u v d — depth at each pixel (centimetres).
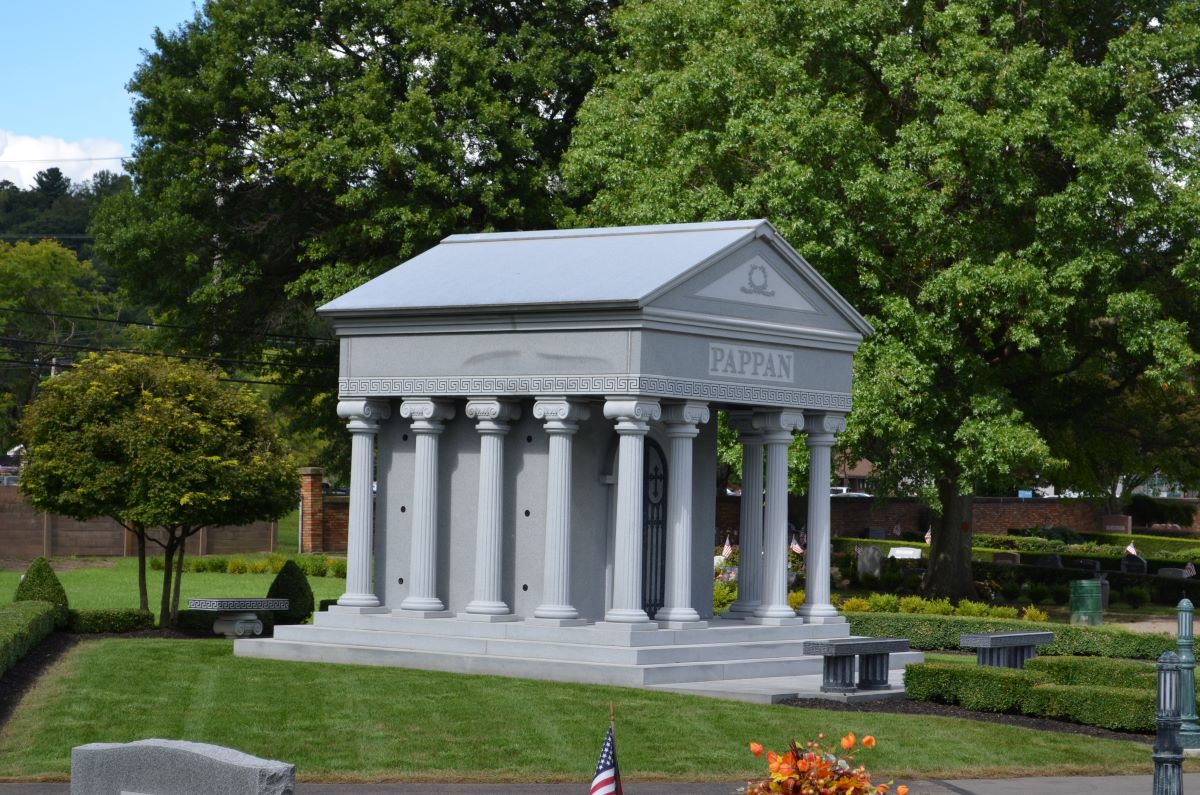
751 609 2661
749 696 2172
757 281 2528
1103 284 3675
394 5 4788
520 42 4928
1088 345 4088
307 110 4622
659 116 3878
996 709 2138
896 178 3597
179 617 3027
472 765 1719
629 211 3803
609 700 2078
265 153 4612
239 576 4731
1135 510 8712
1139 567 5378
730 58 3738
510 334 2452
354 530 2619
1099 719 2052
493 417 2473
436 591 2583
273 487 2992
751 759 1775
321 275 4606
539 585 2492
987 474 3741
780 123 3616
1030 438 3597
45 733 1828
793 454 3544
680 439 2427
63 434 2933
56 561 5350
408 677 2280
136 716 1931
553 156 4966
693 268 2381
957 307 3681
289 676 2281
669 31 4088
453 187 4603
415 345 2553
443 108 4688
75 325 8162
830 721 1997
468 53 4666
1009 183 3681
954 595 4203
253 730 1858
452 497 2592
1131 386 4294
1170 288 3894
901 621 3152
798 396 2616
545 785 1656
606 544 2528
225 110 4784
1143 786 1730
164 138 4869
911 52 3756
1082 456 4588
